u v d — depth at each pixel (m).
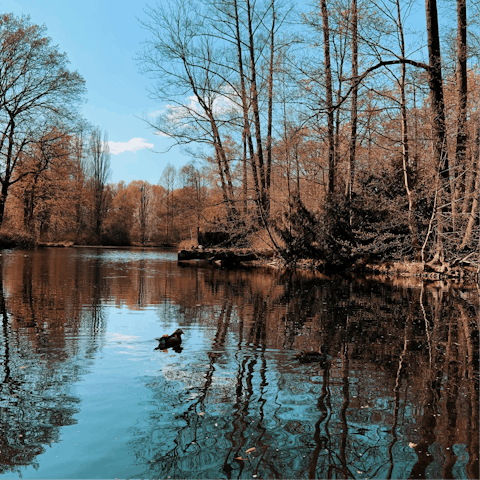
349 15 18.86
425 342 7.79
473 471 3.58
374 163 22.67
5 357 6.39
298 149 25.27
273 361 6.49
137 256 34.97
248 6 26.22
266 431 4.21
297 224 24.59
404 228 21.41
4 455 3.74
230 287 15.48
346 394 5.18
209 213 32.19
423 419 4.53
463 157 17.31
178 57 24.45
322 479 3.43
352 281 17.89
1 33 31.55
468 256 17.30
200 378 5.66
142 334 8.01
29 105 33.50
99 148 70.69
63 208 47.03
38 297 12.12
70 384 5.36
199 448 3.88
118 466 3.59
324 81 21.56
